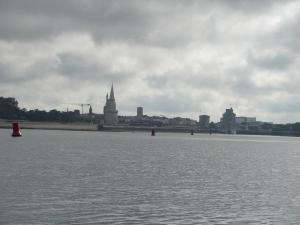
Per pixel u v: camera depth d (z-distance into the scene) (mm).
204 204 51969
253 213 47906
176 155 137375
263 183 71938
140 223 42812
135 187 63031
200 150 176500
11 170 78562
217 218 45469
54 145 170875
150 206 49938
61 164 92812
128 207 49094
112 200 52625
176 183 68562
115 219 43938
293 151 198750
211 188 64625
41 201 50719
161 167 93688
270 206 51656
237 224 43344
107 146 179125
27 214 44656
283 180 76875
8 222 41656
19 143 175625
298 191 63438
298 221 44875
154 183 67688
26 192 55969
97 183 65625
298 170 98000
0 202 49406
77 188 60469
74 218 43812
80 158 111000
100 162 100875
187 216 45969
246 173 87875
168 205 50781
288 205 52375
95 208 48094
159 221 43750
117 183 66375
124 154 132625
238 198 56469
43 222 42000
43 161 98688
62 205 49031
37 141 199375
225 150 185500
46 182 64938
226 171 90688
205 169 93250
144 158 118500
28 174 73500
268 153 174125
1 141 188500
